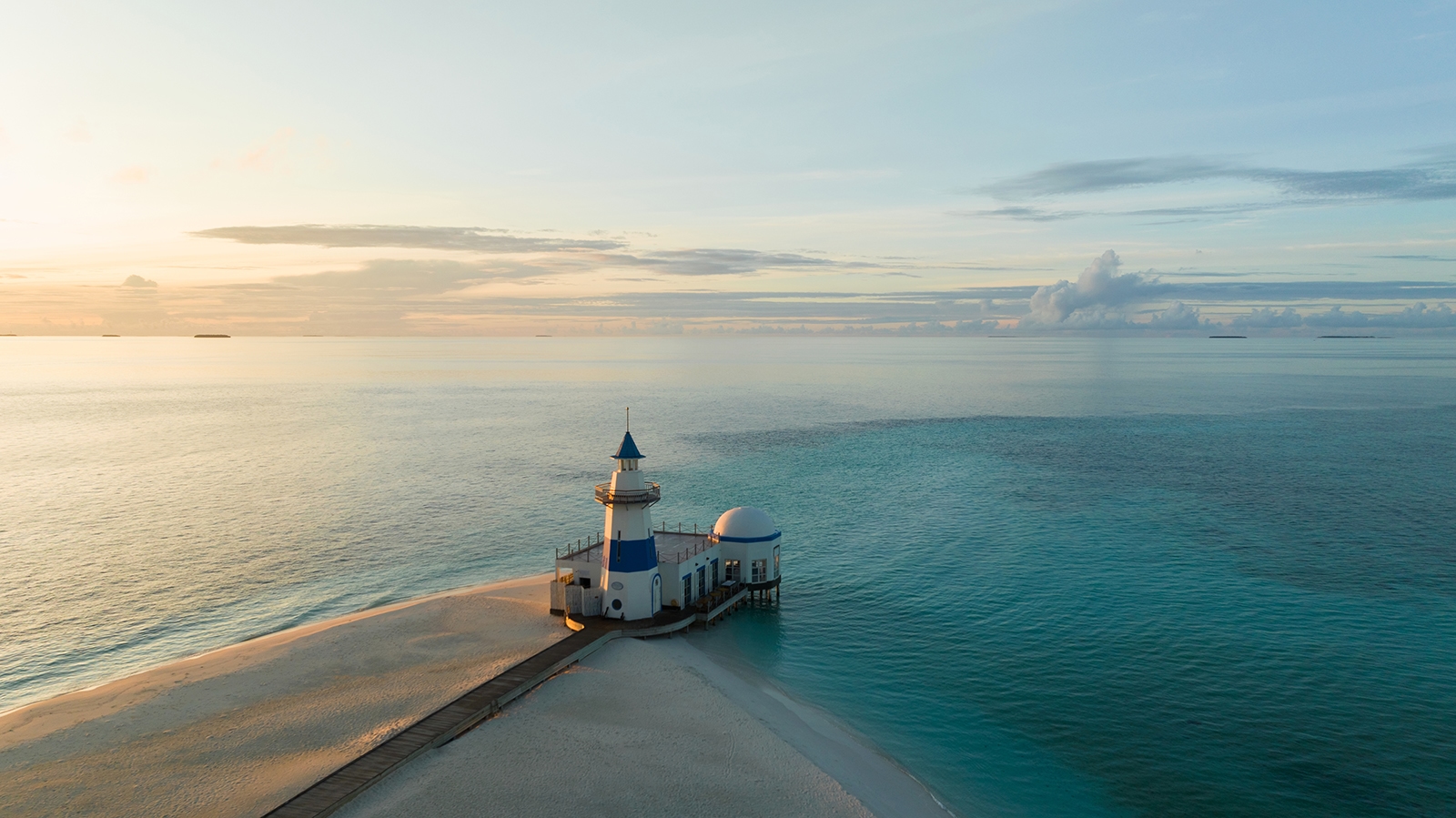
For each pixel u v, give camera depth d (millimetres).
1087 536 75188
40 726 39188
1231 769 36750
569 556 56750
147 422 170125
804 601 59188
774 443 135750
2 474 110375
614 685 43625
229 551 72875
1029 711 42469
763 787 33875
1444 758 37125
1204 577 62750
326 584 64500
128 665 49500
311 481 104438
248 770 35094
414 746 35750
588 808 32031
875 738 39938
